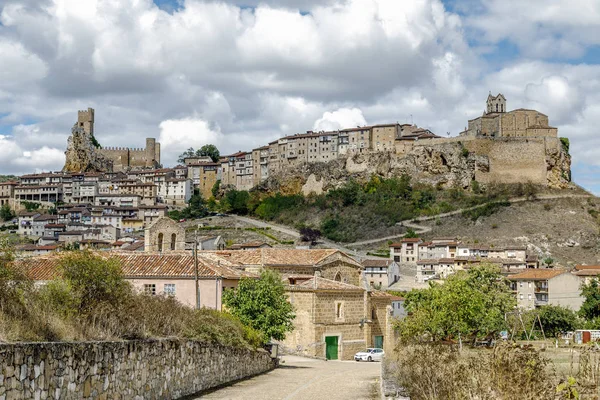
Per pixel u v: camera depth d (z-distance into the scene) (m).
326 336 78.31
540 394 25.77
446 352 39.56
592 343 31.41
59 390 24.02
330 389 45.06
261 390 44.06
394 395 34.69
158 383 34.81
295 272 83.69
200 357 42.78
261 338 61.03
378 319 87.00
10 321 24.53
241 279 65.56
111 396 28.61
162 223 91.75
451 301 60.69
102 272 36.84
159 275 65.25
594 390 25.30
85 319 31.09
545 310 117.00
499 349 28.30
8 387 20.83
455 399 28.67
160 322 39.38
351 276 88.75
